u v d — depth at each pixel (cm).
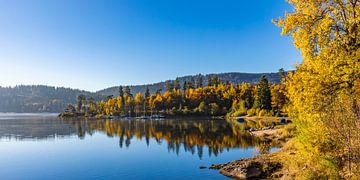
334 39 1439
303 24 1523
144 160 3734
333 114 1584
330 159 1670
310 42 1496
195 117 14375
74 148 4947
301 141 1927
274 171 2450
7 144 5519
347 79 1321
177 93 16312
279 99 10594
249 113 11956
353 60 1293
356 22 1344
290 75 1572
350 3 1411
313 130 1748
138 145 5153
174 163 3459
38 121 13512
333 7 1495
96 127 9581
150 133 7162
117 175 2991
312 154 1817
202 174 2808
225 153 3978
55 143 5619
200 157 3769
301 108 1557
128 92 18675
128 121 13088
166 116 15112
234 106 13512
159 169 3181
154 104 16238
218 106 14662
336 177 1568
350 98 1428
